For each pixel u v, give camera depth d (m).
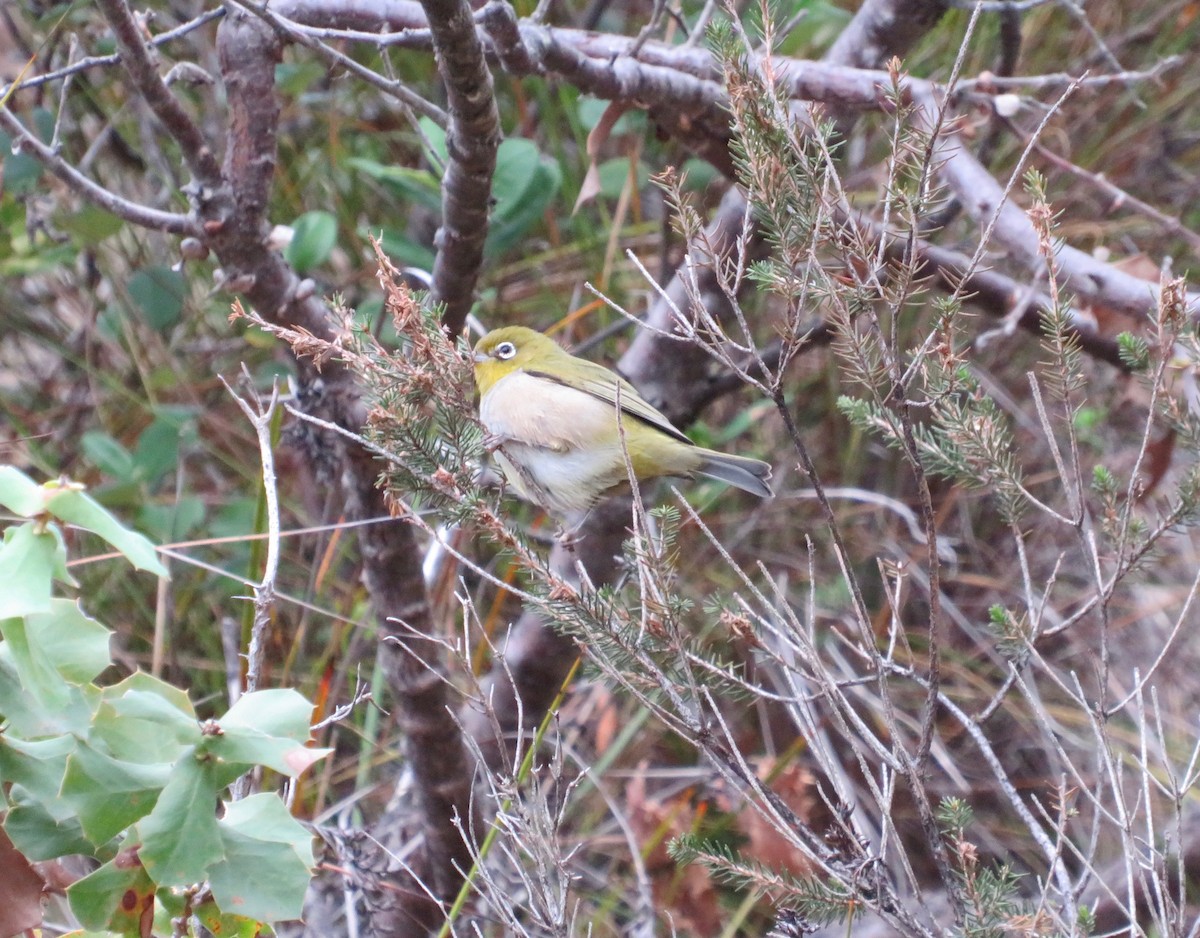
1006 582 10.85
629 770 9.69
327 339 6.82
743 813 8.71
